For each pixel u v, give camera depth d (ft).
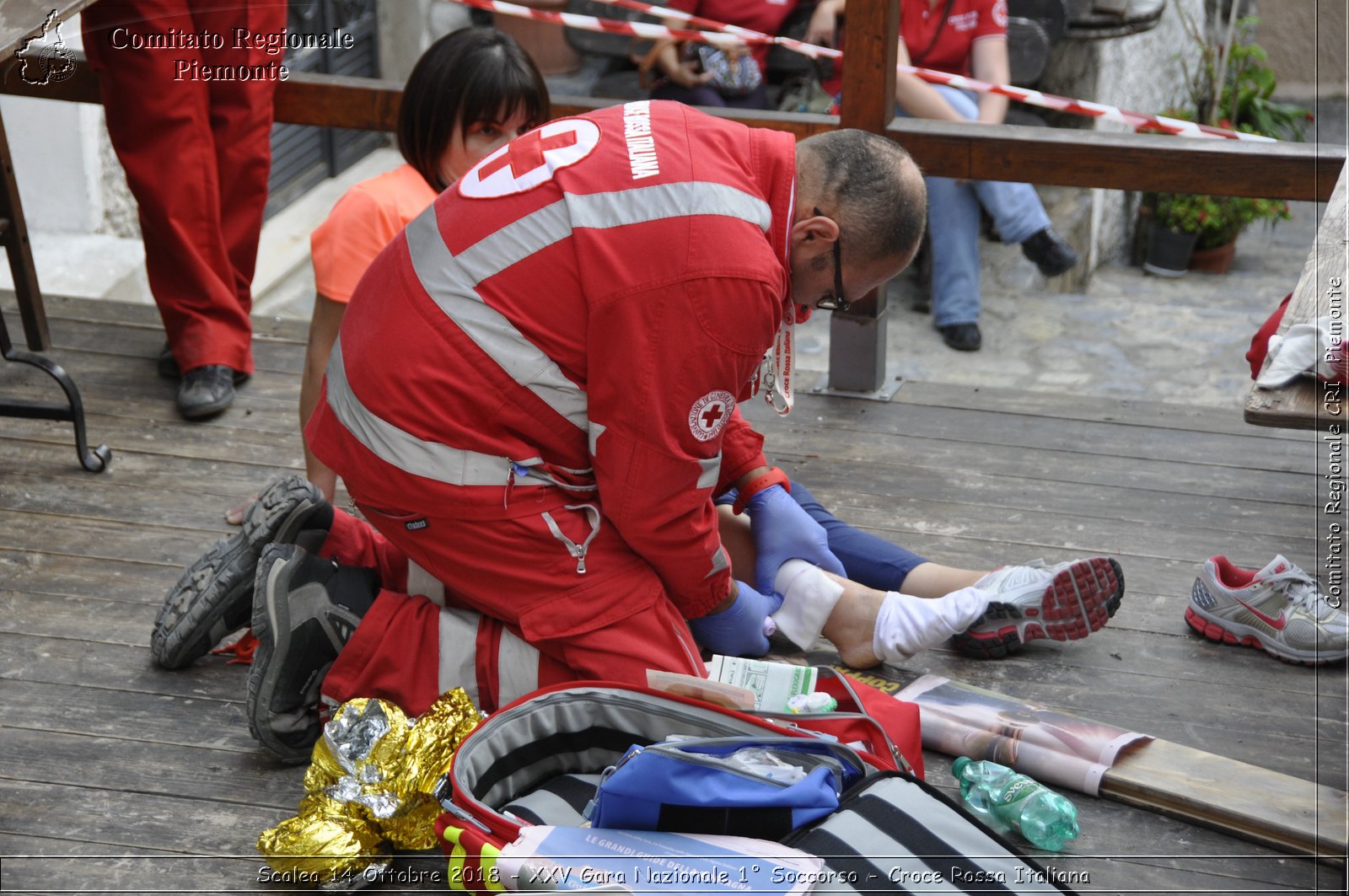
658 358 13.14
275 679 14.33
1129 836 14.39
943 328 39.37
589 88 47.32
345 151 47.24
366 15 46.03
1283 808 14.26
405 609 14.74
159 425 22.59
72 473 21.11
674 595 15.10
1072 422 22.97
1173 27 47.52
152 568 18.76
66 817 14.30
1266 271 46.85
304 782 14.08
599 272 13.16
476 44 16.93
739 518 17.33
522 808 13.47
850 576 17.67
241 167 23.25
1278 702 16.38
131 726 15.69
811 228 13.53
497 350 13.58
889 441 22.45
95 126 33.71
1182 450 22.03
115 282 32.76
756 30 36.29
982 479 21.31
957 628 16.37
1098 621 16.56
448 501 13.99
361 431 14.11
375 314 14.15
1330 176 20.99
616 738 14.01
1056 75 42.19
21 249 23.81
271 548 14.35
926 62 35.01
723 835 12.57
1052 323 41.37
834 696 14.90
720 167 13.43
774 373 15.05
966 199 37.52
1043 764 15.03
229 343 23.24
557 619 14.28
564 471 14.25
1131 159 21.61
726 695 13.69
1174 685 16.70
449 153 17.33
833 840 12.26
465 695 14.32
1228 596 17.13
